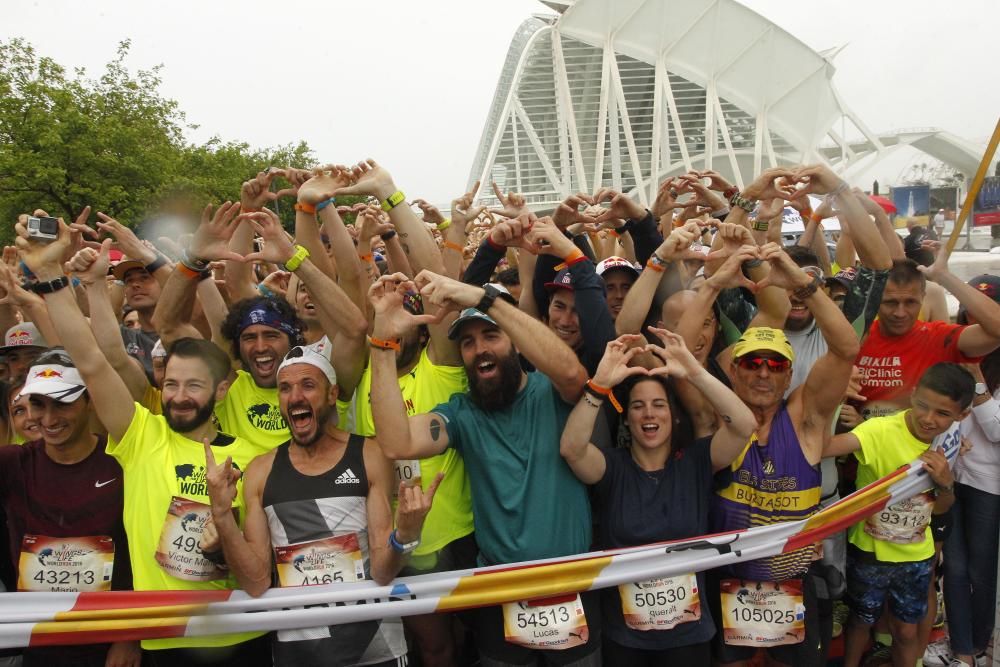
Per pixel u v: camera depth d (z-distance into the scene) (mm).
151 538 2607
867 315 3254
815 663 2984
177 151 24125
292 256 2939
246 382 3260
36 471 2754
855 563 3377
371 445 2695
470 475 2863
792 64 56969
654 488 2842
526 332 2619
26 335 3693
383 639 2629
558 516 2742
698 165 60656
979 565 3816
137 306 4594
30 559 2691
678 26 55406
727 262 2947
